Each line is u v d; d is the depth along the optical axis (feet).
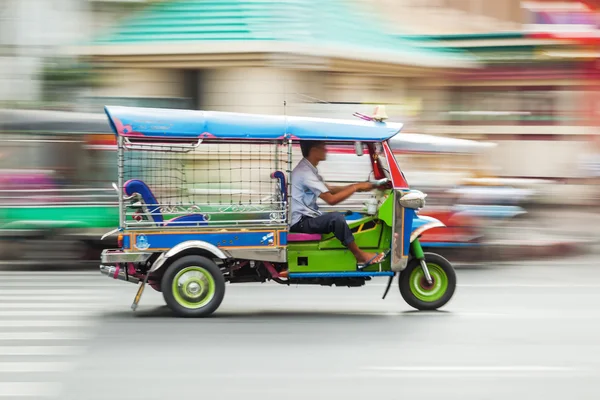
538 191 64.28
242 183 31.89
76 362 23.59
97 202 43.27
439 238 42.37
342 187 32.35
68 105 55.42
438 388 21.18
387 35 70.79
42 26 59.31
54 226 43.06
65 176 43.21
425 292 31.83
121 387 21.08
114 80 62.03
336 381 21.71
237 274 31.22
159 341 26.25
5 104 53.06
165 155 32.63
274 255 30.04
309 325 28.91
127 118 28.91
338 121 30.55
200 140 29.53
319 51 62.64
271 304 33.42
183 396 20.31
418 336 27.20
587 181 81.05
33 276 41.14
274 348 25.31
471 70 77.87
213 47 62.44
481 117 79.36
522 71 79.97
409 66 71.46
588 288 37.60
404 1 77.05
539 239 51.31
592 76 82.28
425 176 42.93
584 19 83.61
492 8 83.76
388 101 70.69
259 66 62.39
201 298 30.07
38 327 28.53
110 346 25.59
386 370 22.84
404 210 30.58
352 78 66.90
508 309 32.30
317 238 30.55
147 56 63.67
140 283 30.96
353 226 30.94
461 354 24.76
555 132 82.02
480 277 40.88
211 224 29.99
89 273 42.22
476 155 45.06
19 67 56.70
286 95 62.69
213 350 25.03
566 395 20.79
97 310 31.81
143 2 64.95
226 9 64.59
